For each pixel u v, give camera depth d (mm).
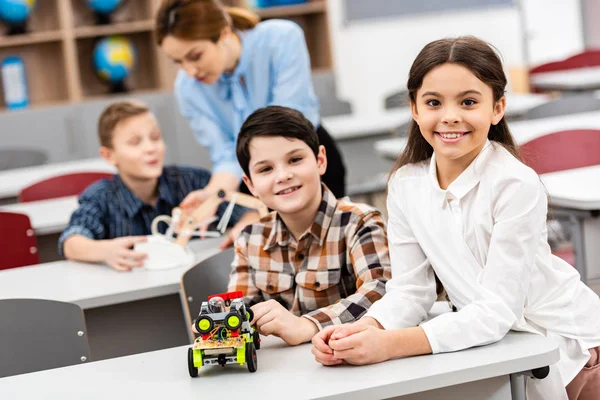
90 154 6812
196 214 2691
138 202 3068
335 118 6105
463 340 1562
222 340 1543
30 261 3383
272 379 1512
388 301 1717
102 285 2537
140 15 7164
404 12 8070
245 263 2053
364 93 8078
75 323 2053
